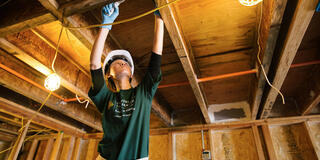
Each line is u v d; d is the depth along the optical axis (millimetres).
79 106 3492
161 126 3975
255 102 2760
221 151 3447
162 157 3752
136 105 885
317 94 2592
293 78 2883
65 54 2227
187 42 2162
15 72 2238
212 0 1732
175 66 2629
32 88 2582
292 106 3352
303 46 2262
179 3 1754
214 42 2191
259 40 1908
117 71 1032
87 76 2637
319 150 2938
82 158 4184
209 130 3574
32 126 4086
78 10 1387
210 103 3725
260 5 1714
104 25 970
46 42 2078
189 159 3557
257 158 3178
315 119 3131
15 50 1785
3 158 4156
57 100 2961
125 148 759
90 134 4328
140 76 2650
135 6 1842
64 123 3926
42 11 1439
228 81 2977
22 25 1519
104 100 904
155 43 1058
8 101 2943
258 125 3348
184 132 3773
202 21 1937
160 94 3389
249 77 2850
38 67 2031
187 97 3502
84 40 1673
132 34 2123
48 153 4129
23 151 4395
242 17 1889
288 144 3199
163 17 1439
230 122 3512
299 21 1341
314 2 1200
